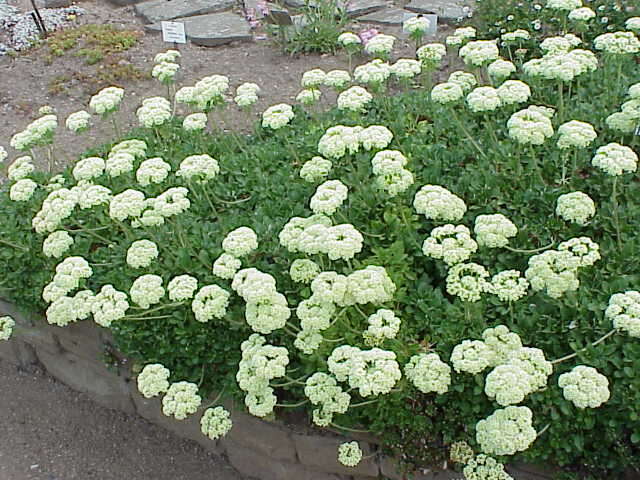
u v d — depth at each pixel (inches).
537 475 35.5
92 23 95.1
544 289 37.4
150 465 47.3
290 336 39.9
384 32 83.4
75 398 53.1
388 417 36.9
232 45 85.3
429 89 57.6
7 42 90.4
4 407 53.1
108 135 69.2
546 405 34.0
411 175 41.1
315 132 54.6
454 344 36.6
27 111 75.7
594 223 42.3
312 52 80.6
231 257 38.4
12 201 53.4
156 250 41.4
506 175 46.7
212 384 43.6
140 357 44.7
